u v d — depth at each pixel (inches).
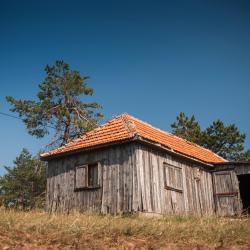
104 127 725.3
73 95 1200.8
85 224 341.1
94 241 302.4
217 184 783.1
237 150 1462.8
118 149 626.8
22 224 315.6
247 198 999.6
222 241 329.4
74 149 669.3
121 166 613.9
